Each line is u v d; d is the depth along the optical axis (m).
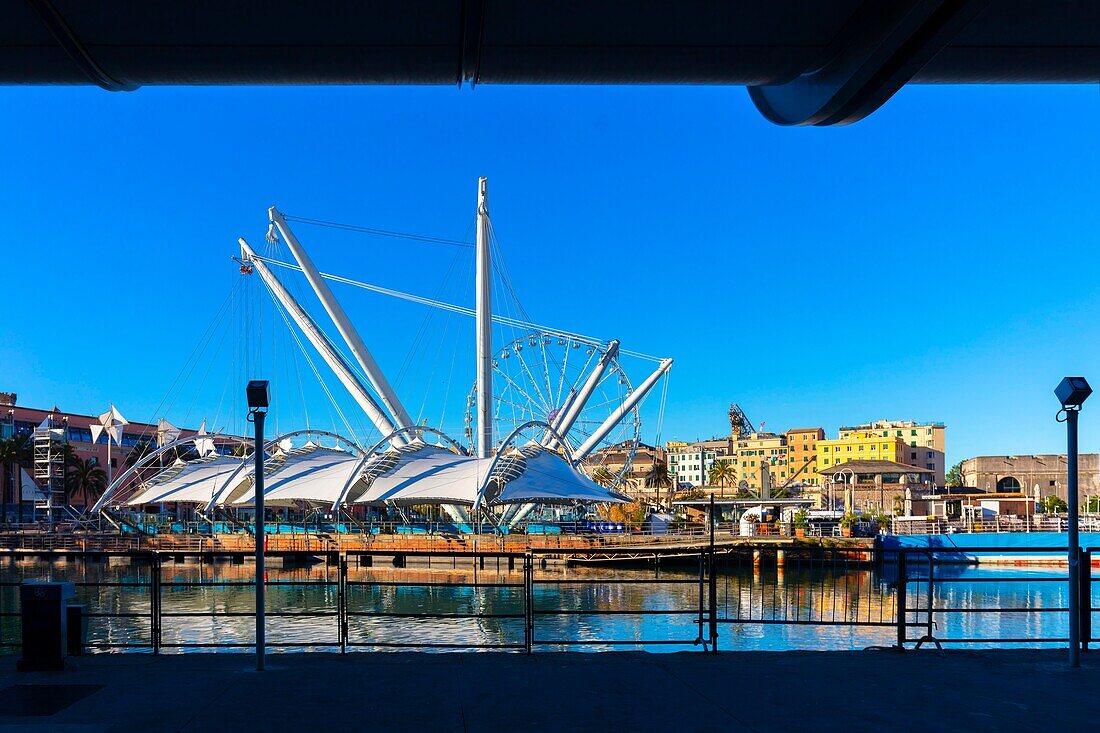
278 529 97.19
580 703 9.11
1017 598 48.66
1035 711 8.89
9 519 127.50
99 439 154.12
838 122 9.41
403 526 94.12
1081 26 8.10
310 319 99.38
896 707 9.02
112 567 82.38
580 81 9.12
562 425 98.12
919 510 133.12
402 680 10.22
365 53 8.40
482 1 7.43
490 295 101.62
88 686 9.95
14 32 8.05
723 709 8.90
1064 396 11.48
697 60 8.63
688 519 111.69
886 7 7.38
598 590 57.47
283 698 9.31
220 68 8.70
